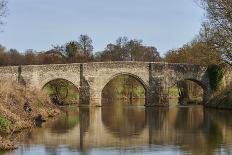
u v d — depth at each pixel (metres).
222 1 66.00
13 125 41.91
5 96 47.53
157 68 90.00
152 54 168.00
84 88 88.62
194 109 77.94
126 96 126.00
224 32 69.00
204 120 55.38
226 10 65.62
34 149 32.97
